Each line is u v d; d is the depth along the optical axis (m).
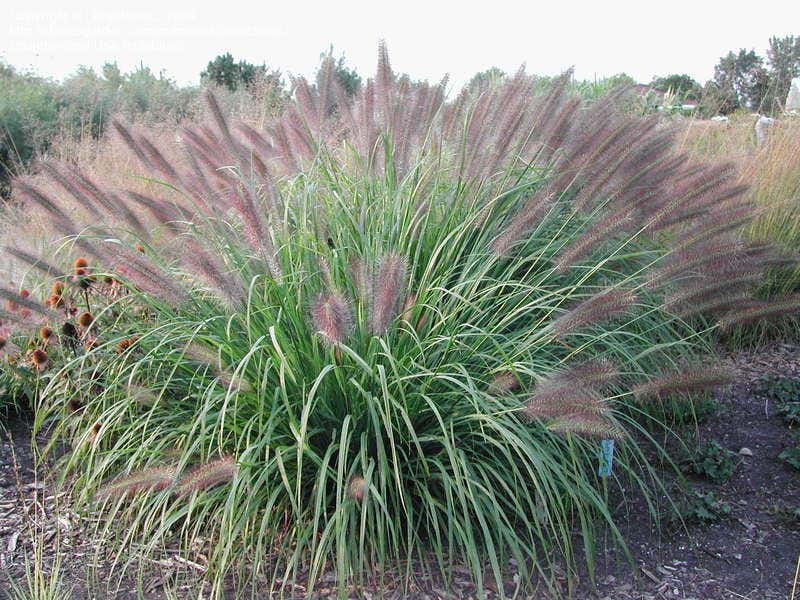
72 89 15.57
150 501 3.54
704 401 4.51
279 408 3.32
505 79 5.00
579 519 3.65
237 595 3.05
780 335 5.58
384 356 3.50
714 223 3.65
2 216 7.38
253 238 3.53
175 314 4.14
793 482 3.90
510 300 4.16
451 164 4.80
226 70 24.69
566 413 2.85
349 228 4.36
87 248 3.96
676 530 3.58
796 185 6.04
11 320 4.45
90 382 4.04
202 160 4.79
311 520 3.46
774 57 8.46
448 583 3.19
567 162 4.34
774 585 3.18
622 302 3.12
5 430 4.64
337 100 5.26
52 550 3.51
